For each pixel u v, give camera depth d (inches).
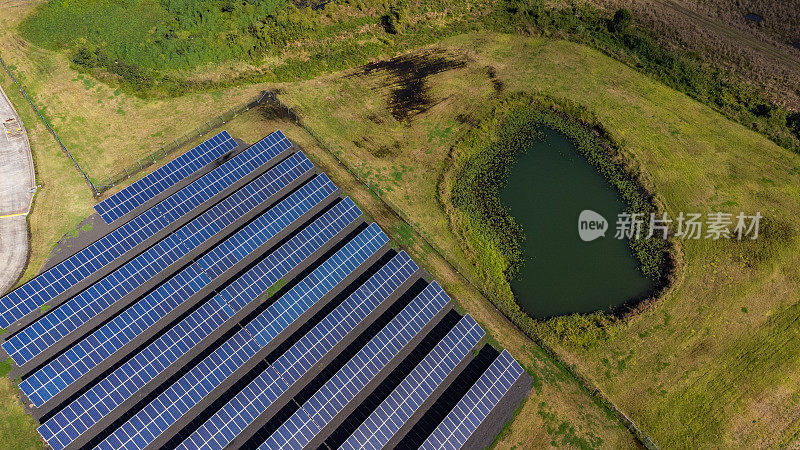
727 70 2999.5
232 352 1774.1
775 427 1775.3
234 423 1637.6
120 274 1905.8
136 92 2605.8
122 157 2336.4
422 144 2519.7
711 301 2054.6
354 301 1911.9
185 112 2546.8
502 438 1717.5
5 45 2723.9
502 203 2340.1
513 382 1791.3
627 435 1747.0
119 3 3048.7
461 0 3272.6
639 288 2103.8
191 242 2043.6
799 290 2102.6
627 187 2425.0
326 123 2566.4
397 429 1674.5
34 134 2380.7
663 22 3253.0
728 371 1884.8
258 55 2827.3
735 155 2549.2
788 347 1950.1
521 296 2064.5
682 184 2421.3
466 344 1861.5
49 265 1982.0
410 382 1752.0
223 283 1988.2
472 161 2477.9
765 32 3257.9
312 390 1770.4
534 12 3223.4
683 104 2780.5
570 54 3016.7
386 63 2906.0
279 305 1882.4
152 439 1598.2
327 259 2053.4
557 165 2502.5
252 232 2075.5
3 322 1769.2
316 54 2881.4
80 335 1819.6
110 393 1653.5
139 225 2053.4
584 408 1795.0
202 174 2314.2
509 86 2807.6
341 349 1862.7
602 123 2645.2
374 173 2384.4
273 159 2379.4
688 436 1747.0
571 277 2122.3
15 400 1662.2
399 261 2028.8
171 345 1766.7
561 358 1898.4
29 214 2114.9
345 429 1705.2
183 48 2785.4
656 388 1841.8
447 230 2223.2
